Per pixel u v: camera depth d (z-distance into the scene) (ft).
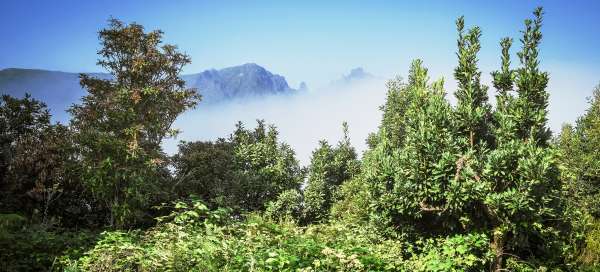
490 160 29.17
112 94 46.65
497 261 29.94
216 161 55.16
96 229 42.37
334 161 68.28
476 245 28.66
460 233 32.01
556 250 31.42
